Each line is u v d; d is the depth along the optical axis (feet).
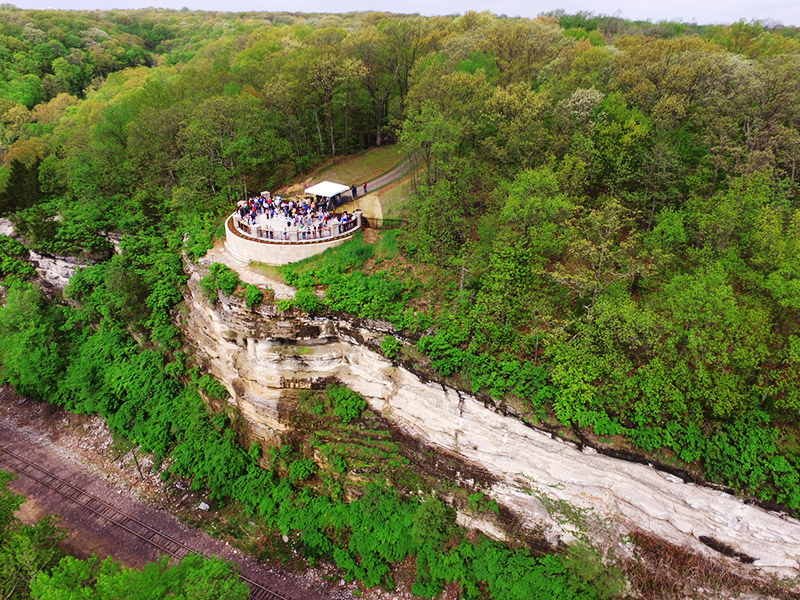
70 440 146.41
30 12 456.45
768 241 94.48
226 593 85.71
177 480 132.26
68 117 270.87
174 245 154.92
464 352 106.83
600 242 115.96
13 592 91.71
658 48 159.33
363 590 107.14
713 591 91.50
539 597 97.19
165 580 87.61
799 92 122.52
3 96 310.04
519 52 176.24
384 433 119.24
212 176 162.61
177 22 591.37
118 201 180.34
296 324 122.31
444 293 116.88
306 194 167.63
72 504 126.52
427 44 196.95
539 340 104.73
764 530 88.53
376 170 176.96
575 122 125.90
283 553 114.62
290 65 181.27
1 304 182.29
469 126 130.21
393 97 199.21
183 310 146.51
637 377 94.58
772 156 110.11
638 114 125.59
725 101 124.16
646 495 94.73
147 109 182.29
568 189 119.34
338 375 125.39
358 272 125.49
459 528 109.60
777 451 88.38
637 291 113.60
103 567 84.33
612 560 96.22
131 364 150.71
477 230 124.57
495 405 104.06
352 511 115.75
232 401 137.49
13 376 160.45
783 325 97.35
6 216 192.95
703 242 109.29
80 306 168.45
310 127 191.83
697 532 92.73
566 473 99.91
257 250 134.92
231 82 195.00
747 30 189.47
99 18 558.97
